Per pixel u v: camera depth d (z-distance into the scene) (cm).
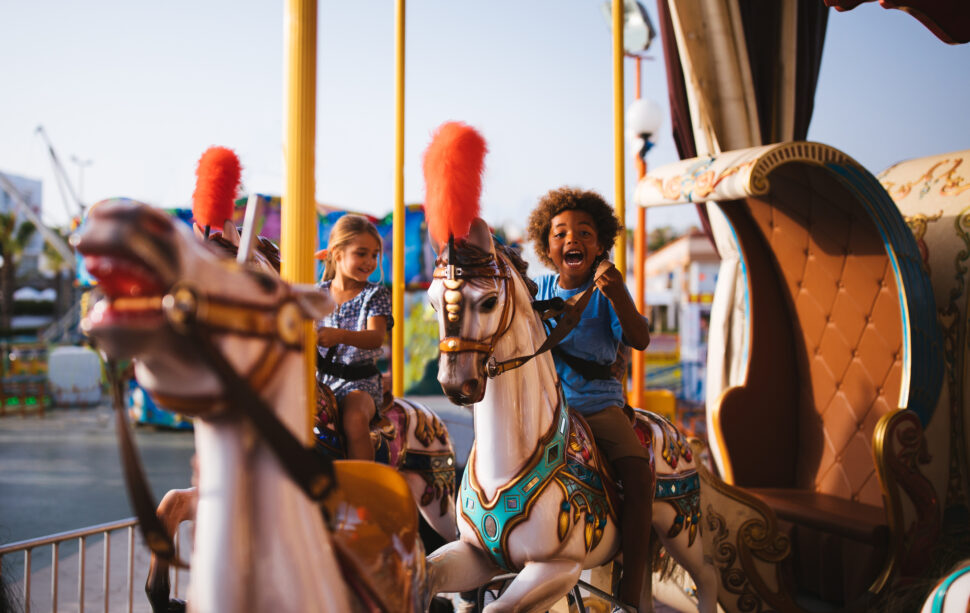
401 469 332
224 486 122
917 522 346
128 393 1370
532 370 242
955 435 375
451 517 353
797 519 379
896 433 343
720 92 483
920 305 357
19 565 528
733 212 430
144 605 438
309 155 215
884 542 343
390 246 1082
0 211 3139
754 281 438
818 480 427
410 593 164
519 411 237
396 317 394
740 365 459
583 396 274
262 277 124
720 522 343
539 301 257
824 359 429
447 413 550
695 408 1083
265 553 122
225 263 119
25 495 839
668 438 300
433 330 1143
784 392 440
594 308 275
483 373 223
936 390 365
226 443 122
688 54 477
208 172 237
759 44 497
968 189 406
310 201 215
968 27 291
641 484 258
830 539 367
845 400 418
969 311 383
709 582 316
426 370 1145
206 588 121
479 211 216
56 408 1636
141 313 103
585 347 274
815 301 429
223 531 121
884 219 350
